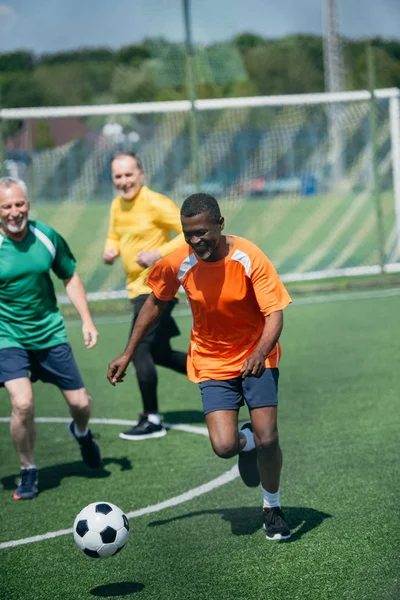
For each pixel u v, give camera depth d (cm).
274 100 1568
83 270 1755
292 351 1083
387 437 678
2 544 502
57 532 518
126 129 2052
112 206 764
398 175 1702
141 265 698
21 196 577
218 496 566
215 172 2039
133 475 631
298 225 2127
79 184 2020
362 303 1452
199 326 475
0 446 752
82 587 430
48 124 2741
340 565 432
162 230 747
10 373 589
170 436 739
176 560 457
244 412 826
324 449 656
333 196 2080
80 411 616
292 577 421
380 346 1077
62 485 620
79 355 1165
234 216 2100
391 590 398
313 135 2056
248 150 2047
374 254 1809
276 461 466
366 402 803
